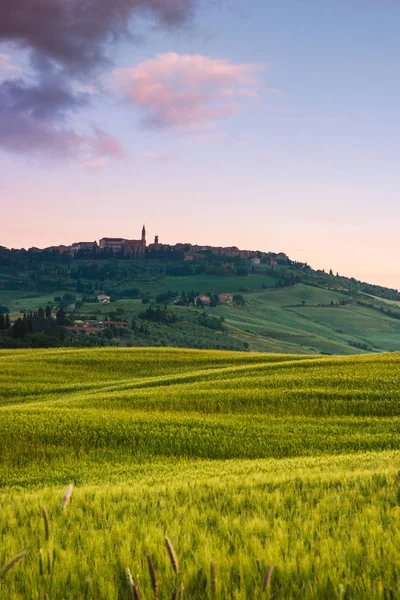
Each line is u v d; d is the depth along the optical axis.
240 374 51.62
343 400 38.03
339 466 19.41
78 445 28.27
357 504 10.27
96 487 15.39
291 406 37.41
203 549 6.71
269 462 22.52
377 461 19.75
